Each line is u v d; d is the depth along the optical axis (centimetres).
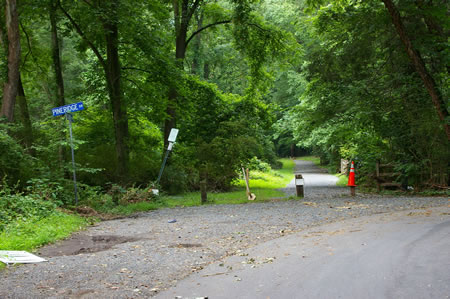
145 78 2419
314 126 2320
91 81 2436
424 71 1748
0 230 933
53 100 2291
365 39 1992
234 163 2334
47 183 1395
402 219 1030
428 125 1778
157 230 1027
